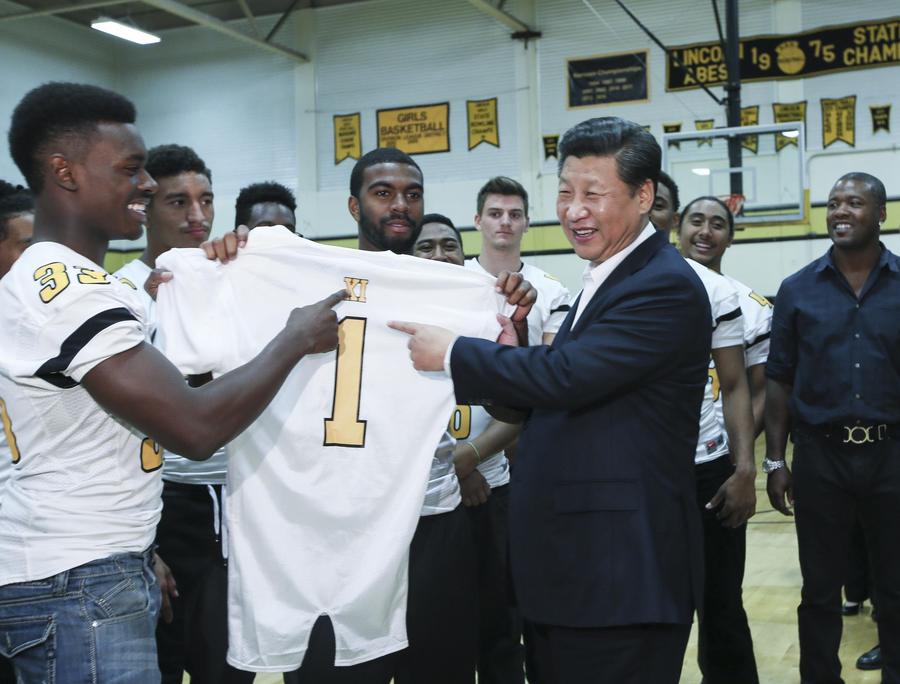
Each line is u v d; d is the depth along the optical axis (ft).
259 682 10.87
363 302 6.39
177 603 7.45
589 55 36.19
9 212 7.03
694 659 11.27
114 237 5.19
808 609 9.55
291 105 40.16
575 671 5.74
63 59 39.70
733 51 30.04
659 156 6.04
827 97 33.47
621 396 5.83
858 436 9.20
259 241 6.23
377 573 6.23
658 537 5.70
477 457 7.86
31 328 4.66
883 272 9.46
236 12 40.45
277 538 6.19
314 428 6.28
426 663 6.99
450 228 9.09
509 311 6.66
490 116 37.58
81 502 4.83
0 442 5.58
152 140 42.29
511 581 6.25
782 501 10.12
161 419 4.70
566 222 6.09
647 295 5.74
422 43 38.37
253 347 6.11
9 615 4.78
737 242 34.45
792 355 9.85
